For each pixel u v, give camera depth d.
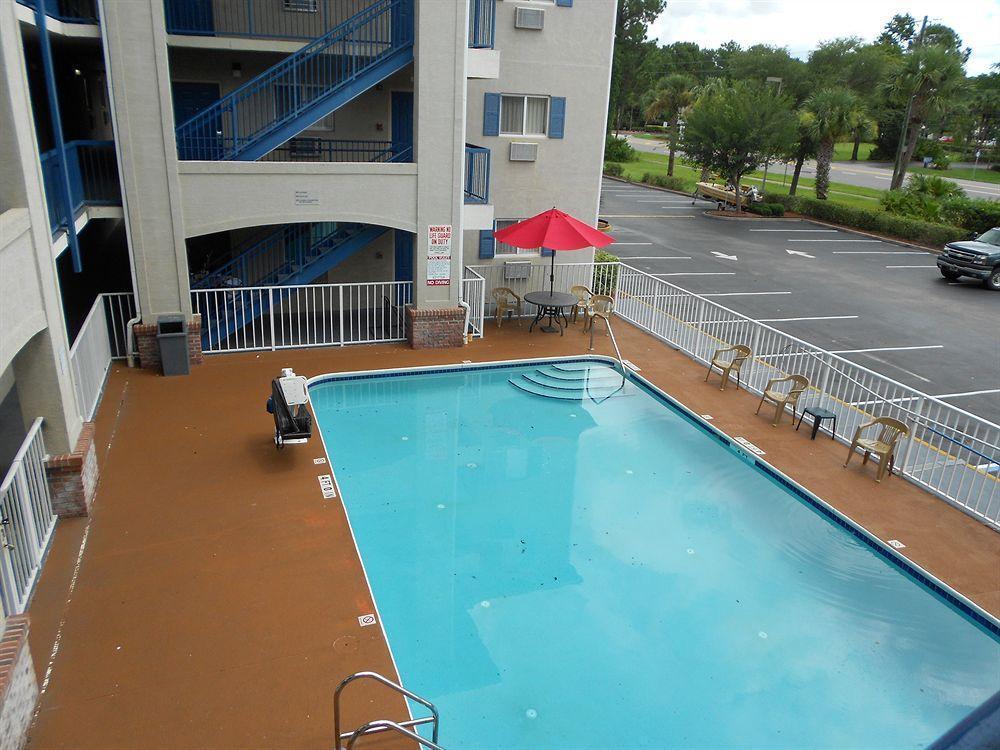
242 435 11.24
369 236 15.22
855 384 12.05
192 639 7.06
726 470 11.75
